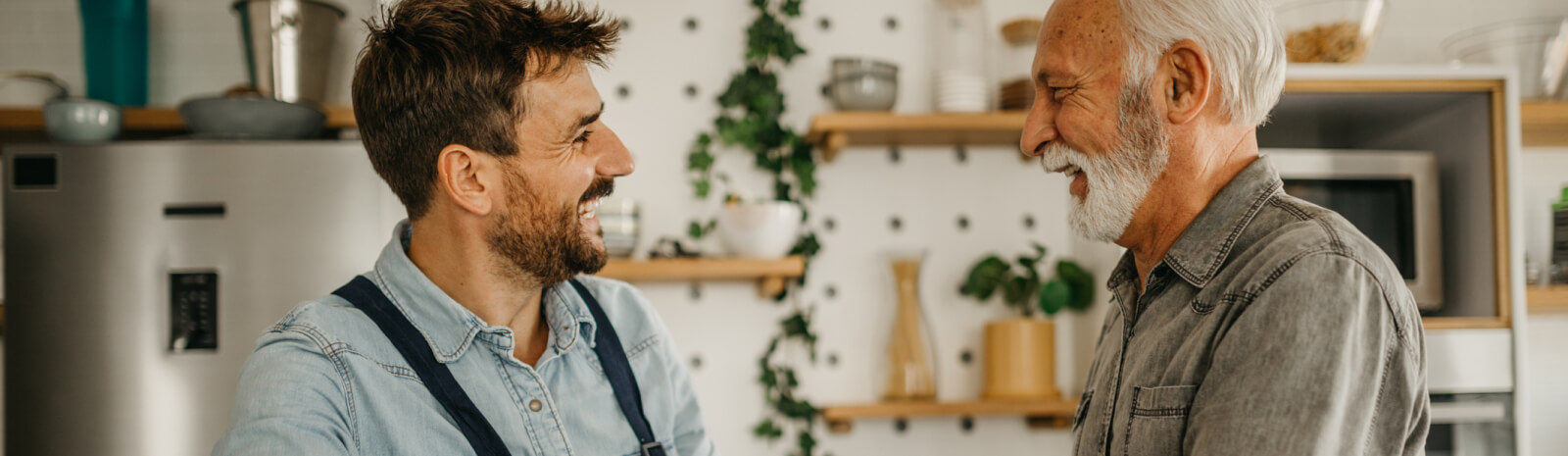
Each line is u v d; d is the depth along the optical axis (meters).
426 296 1.04
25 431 1.92
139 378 1.93
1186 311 0.99
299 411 0.93
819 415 2.41
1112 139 1.04
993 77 2.38
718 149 2.42
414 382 1.01
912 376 2.30
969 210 2.46
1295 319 0.87
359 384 0.99
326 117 2.14
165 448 1.92
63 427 1.92
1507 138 1.95
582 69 1.07
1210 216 1.01
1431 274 1.99
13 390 1.92
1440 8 2.51
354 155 1.98
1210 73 0.99
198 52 2.40
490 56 1.01
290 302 1.95
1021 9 2.47
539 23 1.03
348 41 2.35
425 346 1.03
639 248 2.38
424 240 1.08
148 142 1.96
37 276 1.94
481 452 1.01
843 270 2.43
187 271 1.94
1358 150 2.05
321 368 0.97
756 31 2.39
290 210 1.96
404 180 1.06
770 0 2.44
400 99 1.03
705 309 2.40
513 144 1.02
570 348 1.10
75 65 2.39
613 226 2.17
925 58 2.46
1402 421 0.90
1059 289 2.31
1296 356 0.85
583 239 1.07
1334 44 2.02
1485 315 1.97
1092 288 2.33
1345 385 0.85
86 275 1.94
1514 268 1.94
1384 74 1.97
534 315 1.12
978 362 2.43
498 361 1.05
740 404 2.39
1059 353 2.45
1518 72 2.05
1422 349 0.94
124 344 1.93
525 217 1.04
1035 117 1.11
